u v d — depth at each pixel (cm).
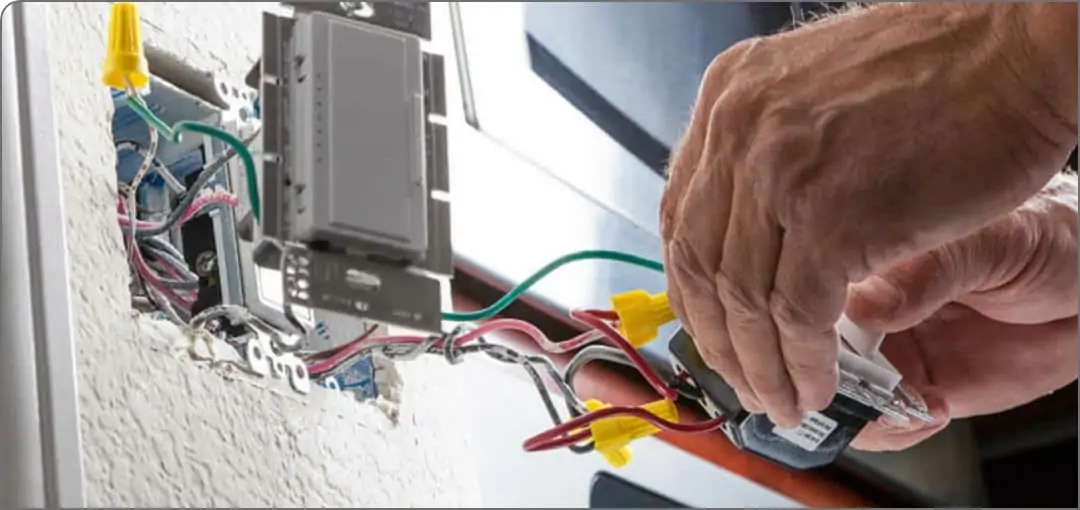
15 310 48
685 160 58
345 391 69
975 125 48
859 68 51
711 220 54
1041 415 123
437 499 74
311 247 52
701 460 114
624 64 108
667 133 109
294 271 51
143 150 65
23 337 48
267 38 54
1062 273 70
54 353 48
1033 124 47
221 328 62
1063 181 73
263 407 60
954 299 74
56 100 54
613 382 82
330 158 52
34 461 46
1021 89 47
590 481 103
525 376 96
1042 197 71
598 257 67
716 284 55
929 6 51
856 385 64
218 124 66
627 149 109
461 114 97
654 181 111
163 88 65
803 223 49
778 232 51
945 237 50
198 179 62
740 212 52
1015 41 47
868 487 124
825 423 66
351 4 57
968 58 48
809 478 121
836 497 123
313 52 54
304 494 62
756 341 56
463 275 93
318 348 66
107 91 57
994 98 47
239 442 58
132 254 58
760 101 52
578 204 104
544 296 97
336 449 65
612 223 106
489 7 102
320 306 51
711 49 105
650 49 108
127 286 55
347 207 51
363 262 53
